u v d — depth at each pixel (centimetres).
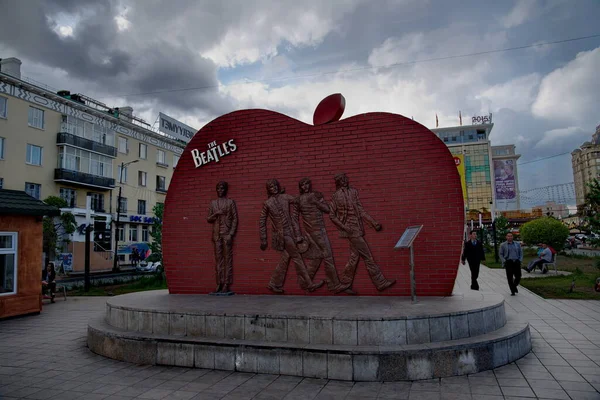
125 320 731
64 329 949
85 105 3300
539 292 1330
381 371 558
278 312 648
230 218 930
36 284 1159
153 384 571
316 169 890
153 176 4100
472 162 7744
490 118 8231
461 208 799
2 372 634
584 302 1152
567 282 1552
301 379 575
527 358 644
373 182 850
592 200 1750
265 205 903
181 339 650
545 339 759
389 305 696
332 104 901
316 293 853
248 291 902
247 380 576
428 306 674
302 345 596
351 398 505
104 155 3469
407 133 845
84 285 1839
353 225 839
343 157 876
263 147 934
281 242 880
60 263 2931
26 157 2892
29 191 2908
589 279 1577
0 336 880
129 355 679
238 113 962
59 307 1306
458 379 556
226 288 911
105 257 3412
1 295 1077
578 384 528
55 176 3073
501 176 7806
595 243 1770
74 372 629
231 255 922
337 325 600
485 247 3850
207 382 573
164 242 977
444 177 815
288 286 874
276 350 599
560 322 900
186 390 546
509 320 736
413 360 560
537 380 545
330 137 891
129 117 3800
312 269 859
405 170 836
